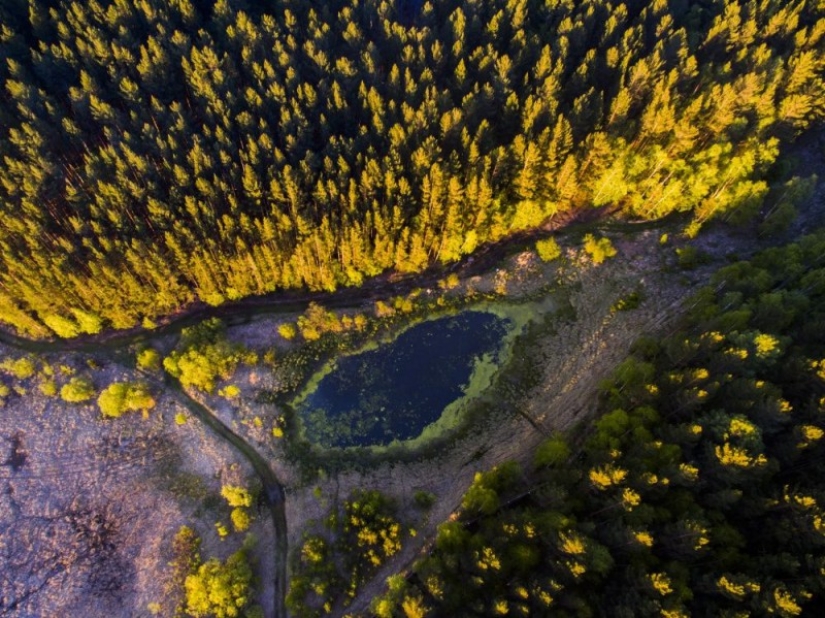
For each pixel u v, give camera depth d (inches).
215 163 3661.4
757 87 3737.7
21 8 4052.7
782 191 3627.0
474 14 4520.2
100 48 3779.5
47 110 3703.3
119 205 3469.5
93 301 3526.1
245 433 3316.9
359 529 2874.0
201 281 3592.5
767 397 2479.1
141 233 3501.5
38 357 3533.5
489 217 3848.4
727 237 3725.4
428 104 3838.6
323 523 2989.7
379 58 4394.7
